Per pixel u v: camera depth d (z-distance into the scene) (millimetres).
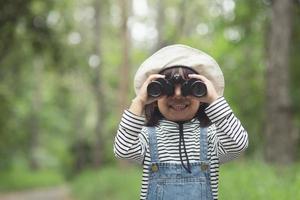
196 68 3820
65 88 41844
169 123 3766
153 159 3695
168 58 3820
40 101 45250
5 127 29828
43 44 19359
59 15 22141
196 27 30703
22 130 40531
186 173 3660
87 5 35438
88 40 34688
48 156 50438
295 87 18000
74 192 25797
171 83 3670
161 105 3762
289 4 12398
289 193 6781
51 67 20844
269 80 12422
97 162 31266
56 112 49594
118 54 41656
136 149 3709
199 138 3713
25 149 43688
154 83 3654
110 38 40281
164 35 28688
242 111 22328
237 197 7449
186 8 30188
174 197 3641
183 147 3695
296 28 16750
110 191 18062
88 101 47062
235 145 3666
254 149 21359
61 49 19875
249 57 24219
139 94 3729
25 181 35094
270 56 12445
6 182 33250
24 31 18906
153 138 3725
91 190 20578
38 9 19031
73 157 45906
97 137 31484
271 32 12492
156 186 3672
